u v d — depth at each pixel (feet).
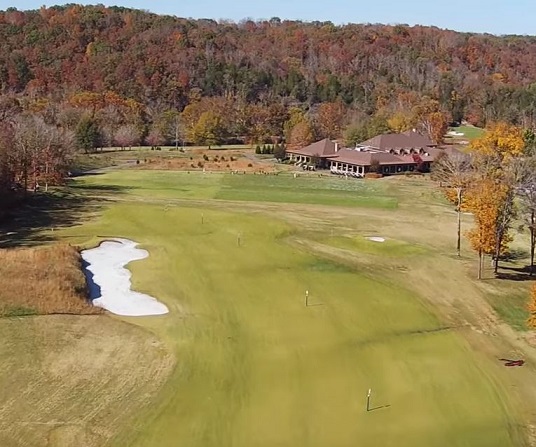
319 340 147.95
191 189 346.74
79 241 228.02
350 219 274.16
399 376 131.54
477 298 179.63
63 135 382.42
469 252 226.99
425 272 201.87
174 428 110.11
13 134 331.36
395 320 161.68
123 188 347.15
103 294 175.63
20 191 305.94
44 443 104.22
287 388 125.18
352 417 115.65
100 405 116.57
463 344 148.56
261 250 221.25
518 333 155.94
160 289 179.83
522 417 117.91
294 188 356.59
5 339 142.00
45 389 121.39
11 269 176.65
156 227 251.60
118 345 141.90
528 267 210.38
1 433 106.63
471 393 125.70
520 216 236.22
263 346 143.95
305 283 187.52
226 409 116.78
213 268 199.93
